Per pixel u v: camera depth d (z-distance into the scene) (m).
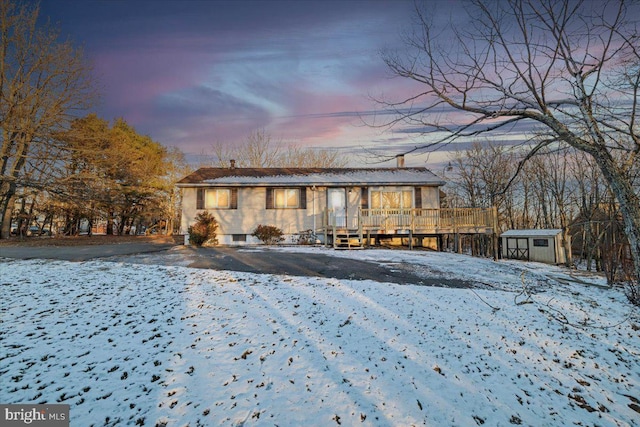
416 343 4.27
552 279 8.62
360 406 2.86
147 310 5.23
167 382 3.13
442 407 2.92
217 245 15.98
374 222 14.76
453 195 28.73
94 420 2.55
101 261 9.71
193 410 2.72
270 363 3.58
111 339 4.09
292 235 16.89
